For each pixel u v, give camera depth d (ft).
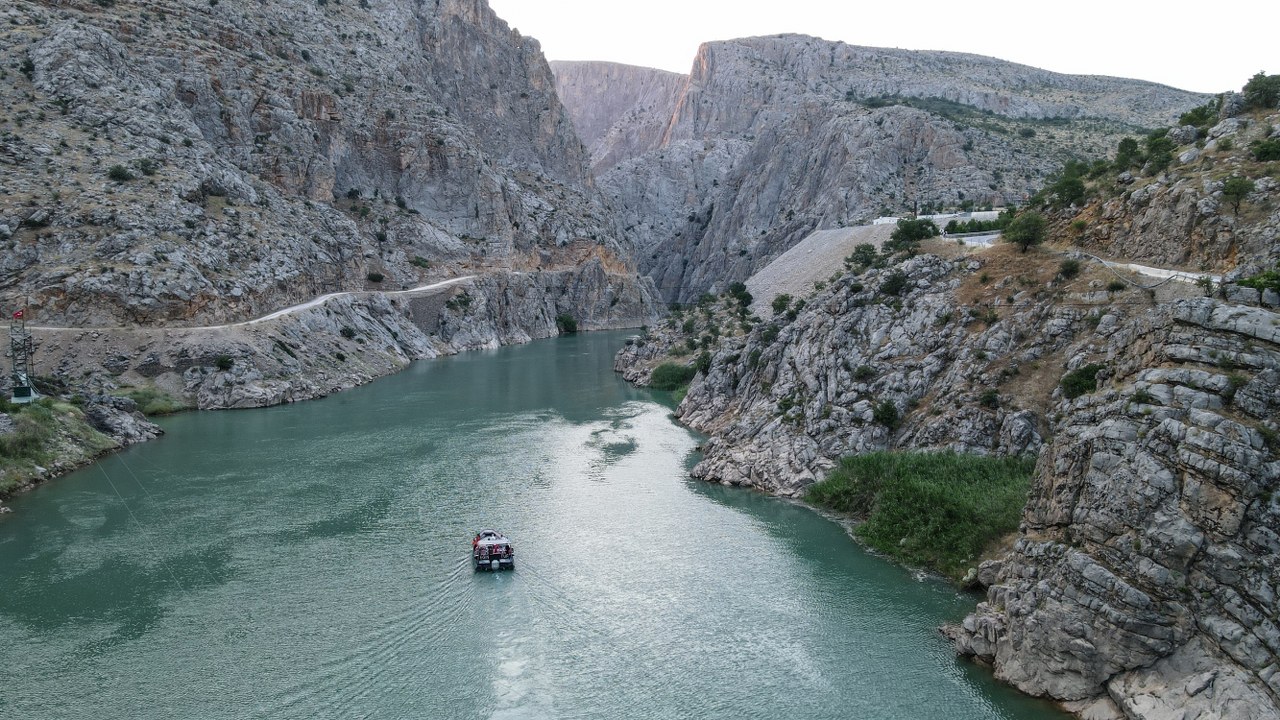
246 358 320.29
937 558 153.69
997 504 152.97
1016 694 108.68
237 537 170.60
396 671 118.83
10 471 201.26
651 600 141.79
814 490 192.34
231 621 133.80
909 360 210.18
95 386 284.20
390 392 353.92
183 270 328.08
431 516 184.55
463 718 107.55
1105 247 210.38
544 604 140.15
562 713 108.68
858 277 252.62
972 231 310.04
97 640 127.54
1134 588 97.71
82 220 321.32
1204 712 89.25
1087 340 182.29
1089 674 101.45
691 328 429.79
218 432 266.16
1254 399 98.68
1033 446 173.27
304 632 130.21
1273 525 92.32
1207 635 93.61
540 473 220.43
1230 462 95.09
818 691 113.29
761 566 156.04
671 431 274.77
